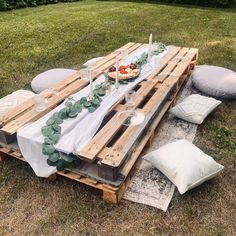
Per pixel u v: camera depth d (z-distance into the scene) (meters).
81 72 3.31
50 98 2.91
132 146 2.39
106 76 3.28
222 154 2.84
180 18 8.00
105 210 2.27
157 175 2.53
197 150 2.48
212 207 2.29
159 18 7.99
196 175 2.26
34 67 4.88
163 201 2.31
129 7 9.50
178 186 2.23
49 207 2.31
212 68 4.08
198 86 3.85
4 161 2.76
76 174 2.37
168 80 3.36
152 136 2.86
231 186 2.48
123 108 2.77
